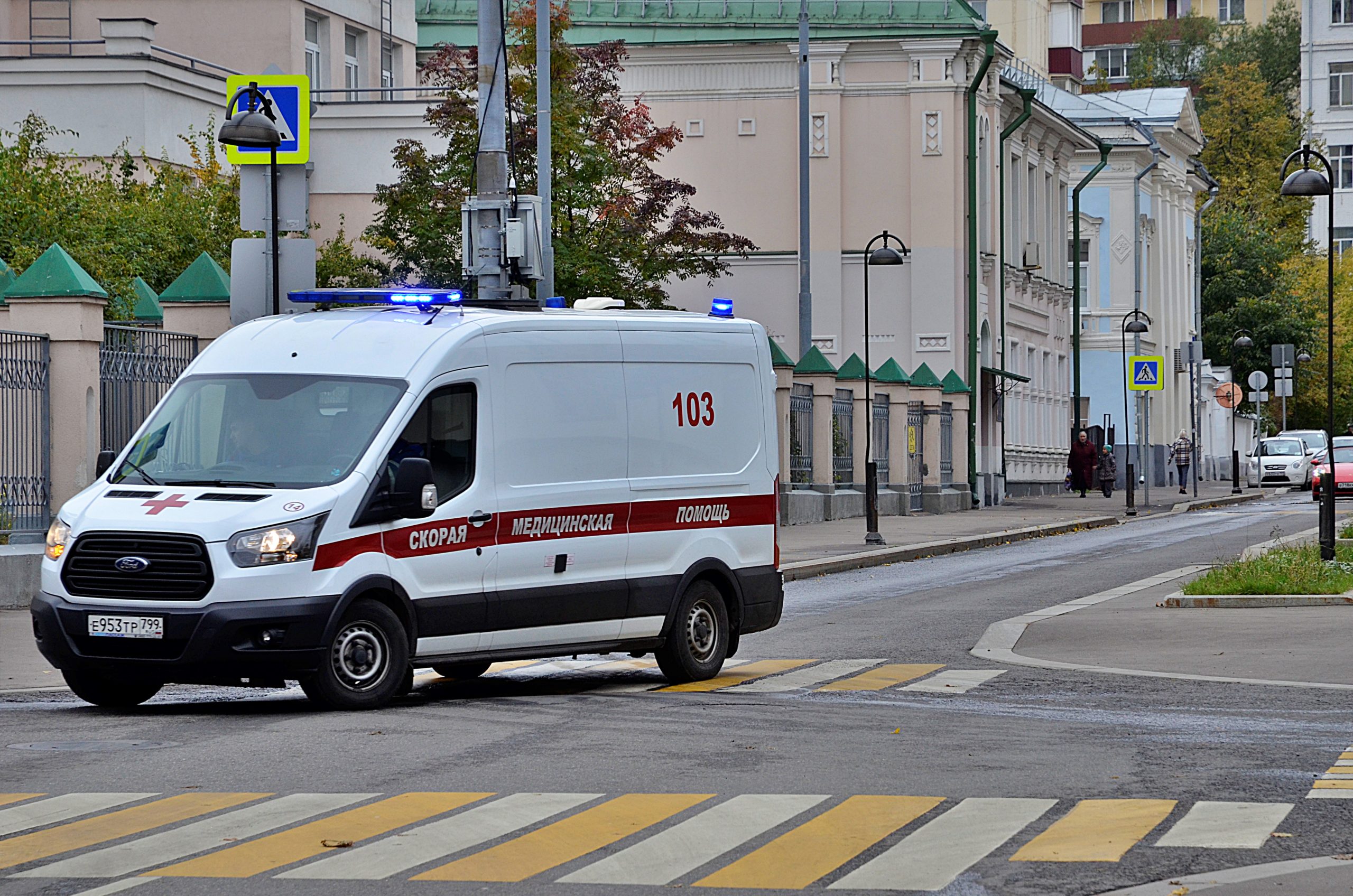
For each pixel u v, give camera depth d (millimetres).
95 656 29609
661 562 34844
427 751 25766
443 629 31281
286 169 45844
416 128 100375
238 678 29406
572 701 31938
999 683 33938
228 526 29250
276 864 18766
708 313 36906
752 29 114500
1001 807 21438
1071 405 154125
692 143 115438
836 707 30797
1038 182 139125
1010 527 88625
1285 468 160625
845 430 98062
